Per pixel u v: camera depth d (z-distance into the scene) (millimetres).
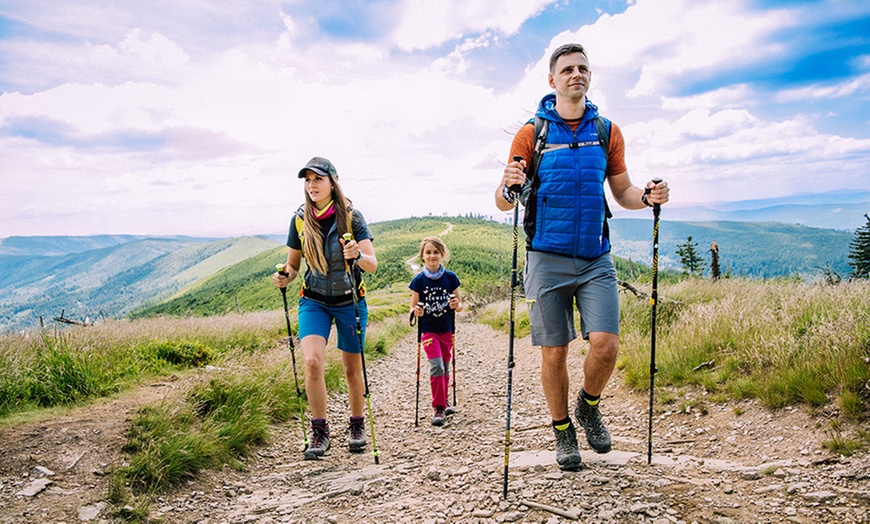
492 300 28438
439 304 6551
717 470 3523
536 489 3299
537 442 4848
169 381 6531
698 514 2787
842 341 4609
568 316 3631
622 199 3920
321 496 3771
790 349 5039
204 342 9461
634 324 8836
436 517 3100
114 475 3850
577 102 3609
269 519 3416
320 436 4895
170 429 4539
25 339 7145
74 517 3334
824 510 2746
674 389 5750
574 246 3455
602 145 3547
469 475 3875
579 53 3506
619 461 3816
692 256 31781
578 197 3459
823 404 4164
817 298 6742
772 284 10172
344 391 8133
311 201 4699
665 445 4422
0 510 3291
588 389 3631
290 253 5012
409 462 4613
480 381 9062
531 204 3619
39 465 3826
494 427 5762
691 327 6832
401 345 15906
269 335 11703
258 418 5391
